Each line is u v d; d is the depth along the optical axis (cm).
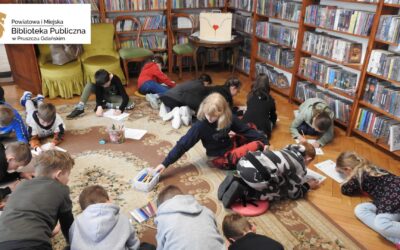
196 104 338
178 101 342
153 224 205
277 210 223
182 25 498
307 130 328
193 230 135
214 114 239
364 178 218
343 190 238
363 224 213
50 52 409
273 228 206
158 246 142
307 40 372
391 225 193
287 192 227
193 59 512
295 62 391
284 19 403
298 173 219
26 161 217
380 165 282
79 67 407
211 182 250
